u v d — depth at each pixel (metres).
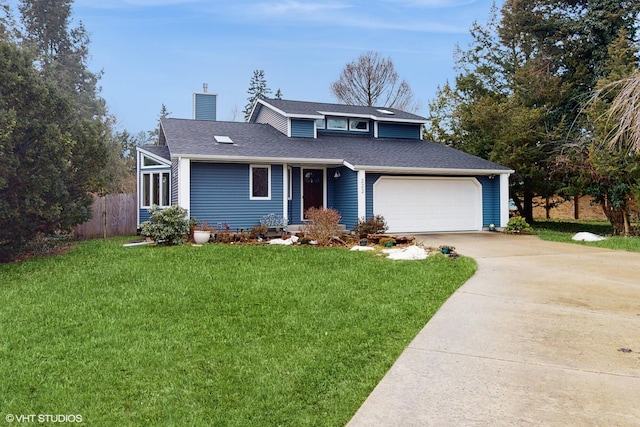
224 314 5.89
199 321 5.62
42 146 9.80
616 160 13.59
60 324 5.55
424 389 3.69
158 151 16.33
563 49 20.00
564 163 16.91
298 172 15.94
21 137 9.50
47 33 28.31
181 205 13.09
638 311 5.89
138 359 4.46
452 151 18.50
